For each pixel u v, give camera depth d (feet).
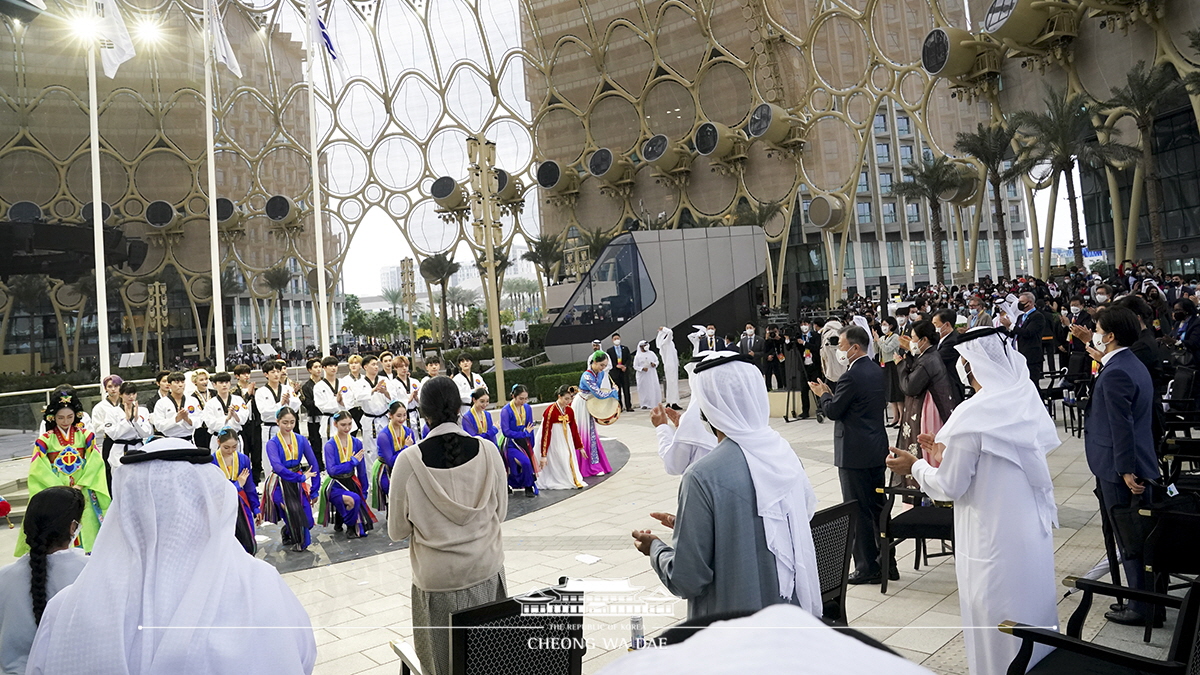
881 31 103.65
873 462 15.30
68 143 148.36
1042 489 9.32
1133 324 12.24
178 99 156.76
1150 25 73.77
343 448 23.93
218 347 45.03
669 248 67.00
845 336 15.72
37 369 137.69
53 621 5.77
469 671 7.63
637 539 8.16
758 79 122.31
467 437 10.23
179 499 5.91
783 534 7.20
